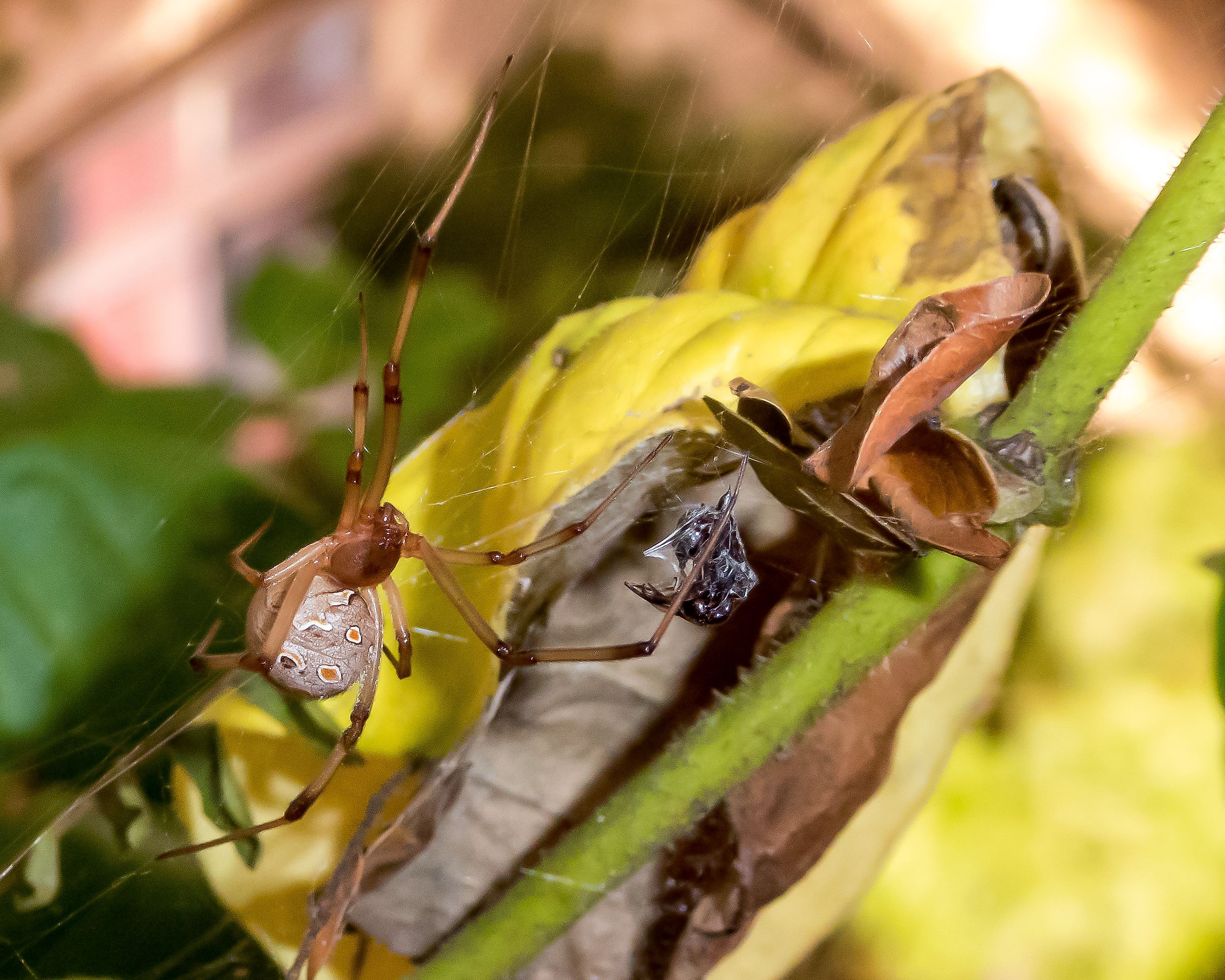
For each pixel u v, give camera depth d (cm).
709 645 18
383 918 18
